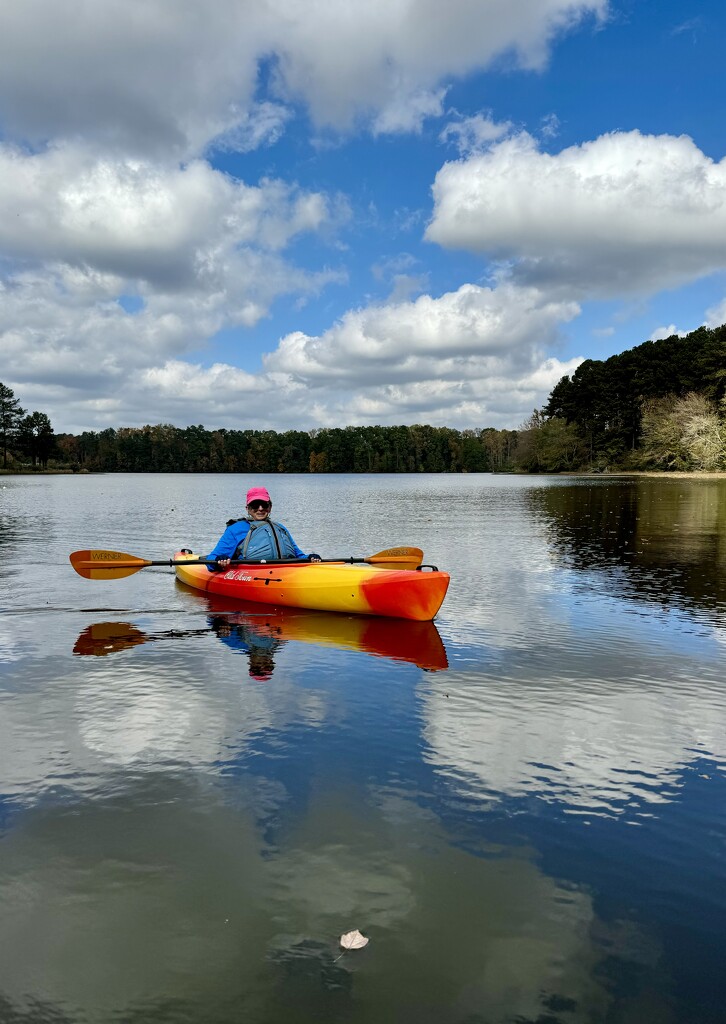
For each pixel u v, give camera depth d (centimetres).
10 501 3316
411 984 209
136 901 250
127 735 406
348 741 397
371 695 480
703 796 332
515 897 251
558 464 10144
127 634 672
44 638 655
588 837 293
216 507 2848
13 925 238
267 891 255
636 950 224
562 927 235
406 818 308
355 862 273
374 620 736
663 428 7438
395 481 8250
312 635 668
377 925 236
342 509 2652
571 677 525
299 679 520
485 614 759
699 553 1282
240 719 433
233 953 223
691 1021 194
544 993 205
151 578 1047
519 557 1231
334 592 769
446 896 252
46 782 345
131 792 334
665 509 2502
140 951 225
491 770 359
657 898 252
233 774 353
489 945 226
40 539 1568
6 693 485
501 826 302
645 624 706
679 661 571
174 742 396
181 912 243
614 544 1431
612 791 337
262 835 294
